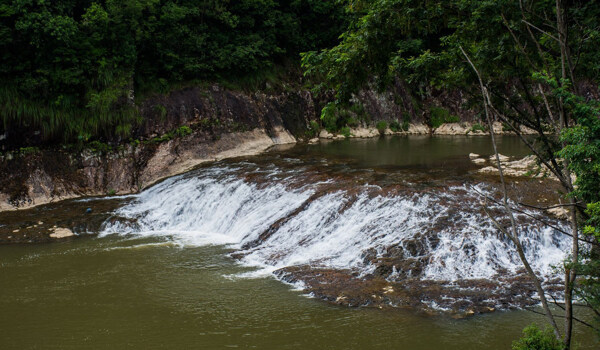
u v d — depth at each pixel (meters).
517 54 7.08
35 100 19.31
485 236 11.62
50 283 11.94
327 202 14.77
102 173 20.61
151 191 19.94
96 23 20.91
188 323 9.58
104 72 20.83
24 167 18.97
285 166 20.28
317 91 9.24
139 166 21.39
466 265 11.03
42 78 19.17
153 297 10.91
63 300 10.94
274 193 16.52
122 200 19.33
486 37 7.31
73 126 20.02
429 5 7.80
